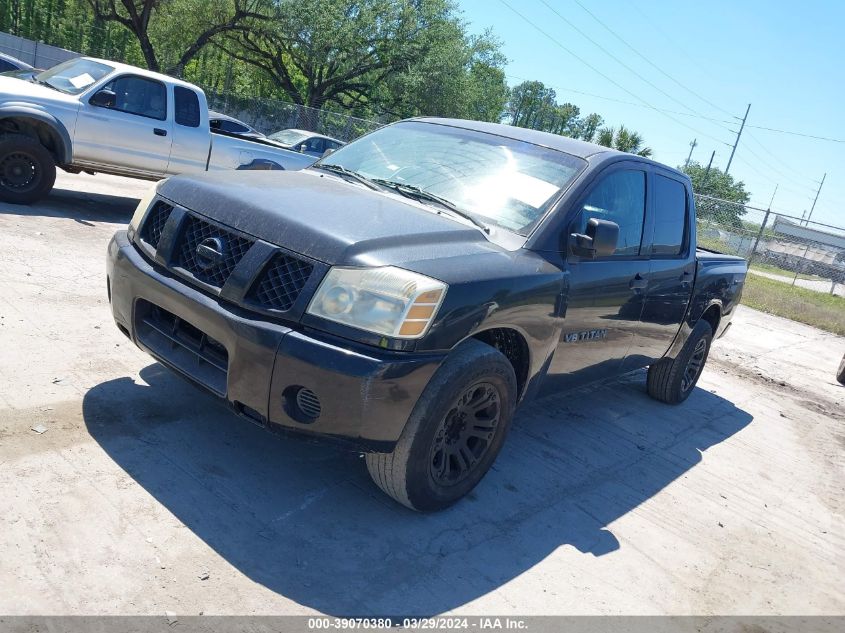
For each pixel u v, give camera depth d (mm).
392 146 4434
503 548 3314
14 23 38062
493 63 36781
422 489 3217
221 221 3158
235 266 3008
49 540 2611
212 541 2840
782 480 5137
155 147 9000
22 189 7887
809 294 22312
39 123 8016
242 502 3150
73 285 5516
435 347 2932
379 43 32656
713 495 4555
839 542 4305
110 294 3646
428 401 3010
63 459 3139
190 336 3238
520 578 3113
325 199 3420
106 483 3039
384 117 36812
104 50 38000
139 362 4344
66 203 8820
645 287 4570
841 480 5422
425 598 2814
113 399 3789
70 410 3572
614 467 4605
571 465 4461
